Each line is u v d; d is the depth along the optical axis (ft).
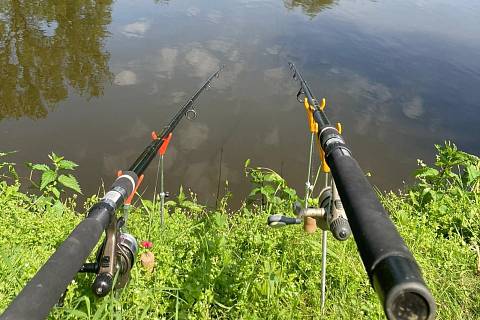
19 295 3.09
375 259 2.75
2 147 19.84
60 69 28.37
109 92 25.70
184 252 10.47
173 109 23.91
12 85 25.77
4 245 10.14
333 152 4.73
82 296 7.96
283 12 43.96
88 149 20.04
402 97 26.20
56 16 37.91
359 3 48.37
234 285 9.24
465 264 10.89
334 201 6.56
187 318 8.40
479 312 9.43
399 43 35.14
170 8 43.50
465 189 15.51
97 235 4.17
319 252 10.55
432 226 12.96
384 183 19.24
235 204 16.83
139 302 8.15
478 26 40.09
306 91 10.28
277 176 14.83
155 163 19.13
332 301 9.13
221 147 20.54
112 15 39.65
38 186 15.01
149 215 12.16
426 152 21.18
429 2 49.08
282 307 8.86
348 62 31.35
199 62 30.58
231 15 42.50
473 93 26.68
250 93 26.08
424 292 2.43
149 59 30.68
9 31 34.06
